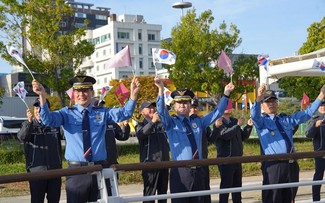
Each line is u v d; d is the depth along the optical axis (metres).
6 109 42.16
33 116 6.73
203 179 5.75
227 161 5.20
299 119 6.75
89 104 5.52
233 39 26.78
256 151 17.45
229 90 6.11
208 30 27.50
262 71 14.95
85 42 21.48
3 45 19.78
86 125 5.38
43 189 6.57
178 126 5.92
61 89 21.25
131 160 15.18
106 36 71.06
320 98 6.72
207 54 26.89
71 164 5.31
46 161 6.65
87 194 5.17
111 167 4.49
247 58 26.78
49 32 20.72
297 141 23.05
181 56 26.94
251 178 11.98
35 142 6.65
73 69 21.59
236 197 8.19
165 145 7.88
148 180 7.88
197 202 5.71
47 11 20.66
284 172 6.32
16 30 20.77
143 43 72.56
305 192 9.70
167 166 4.80
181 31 27.25
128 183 11.35
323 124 8.67
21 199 9.29
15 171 13.04
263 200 6.49
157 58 6.14
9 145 18.92
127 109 5.39
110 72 67.88
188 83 27.19
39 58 21.39
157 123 7.88
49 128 6.72
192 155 5.82
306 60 13.43
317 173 8.50
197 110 7.32
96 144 5.37
